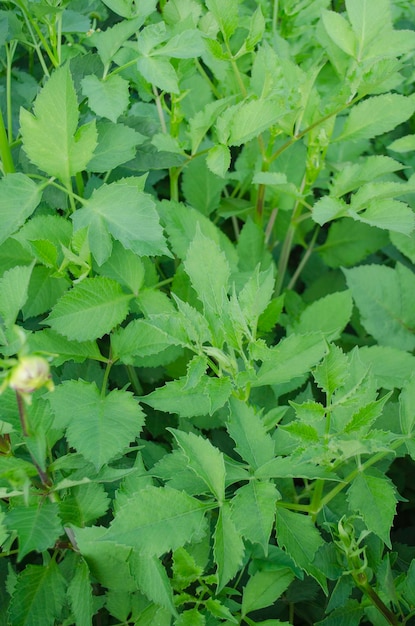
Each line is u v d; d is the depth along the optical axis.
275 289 1.10
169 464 0.82
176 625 0.78
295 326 1.00
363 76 0.91
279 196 1.08
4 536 0.75
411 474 1.01
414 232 1.05
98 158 0.89
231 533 0.76
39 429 0.78
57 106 0.82
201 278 0.81
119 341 0.87
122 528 0.75
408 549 0.93
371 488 0.79
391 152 1.15
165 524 0.76
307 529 0.79
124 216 0.83
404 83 1.12
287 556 0.83
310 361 0.81
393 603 0.85
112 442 0.79
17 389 0.65
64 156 0.84
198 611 0.80
